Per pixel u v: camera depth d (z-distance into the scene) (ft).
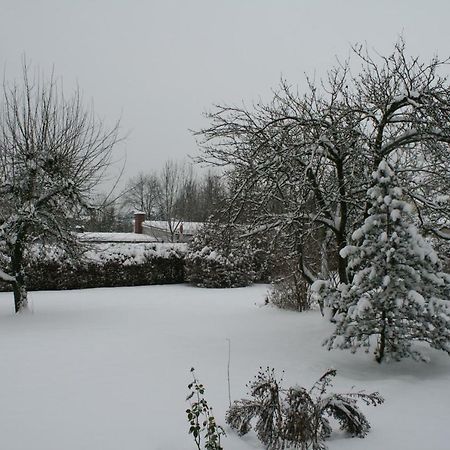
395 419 13.82
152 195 160.97
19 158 34.40
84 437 12.68
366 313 18.08
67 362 20.63
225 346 23.85
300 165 22.81
